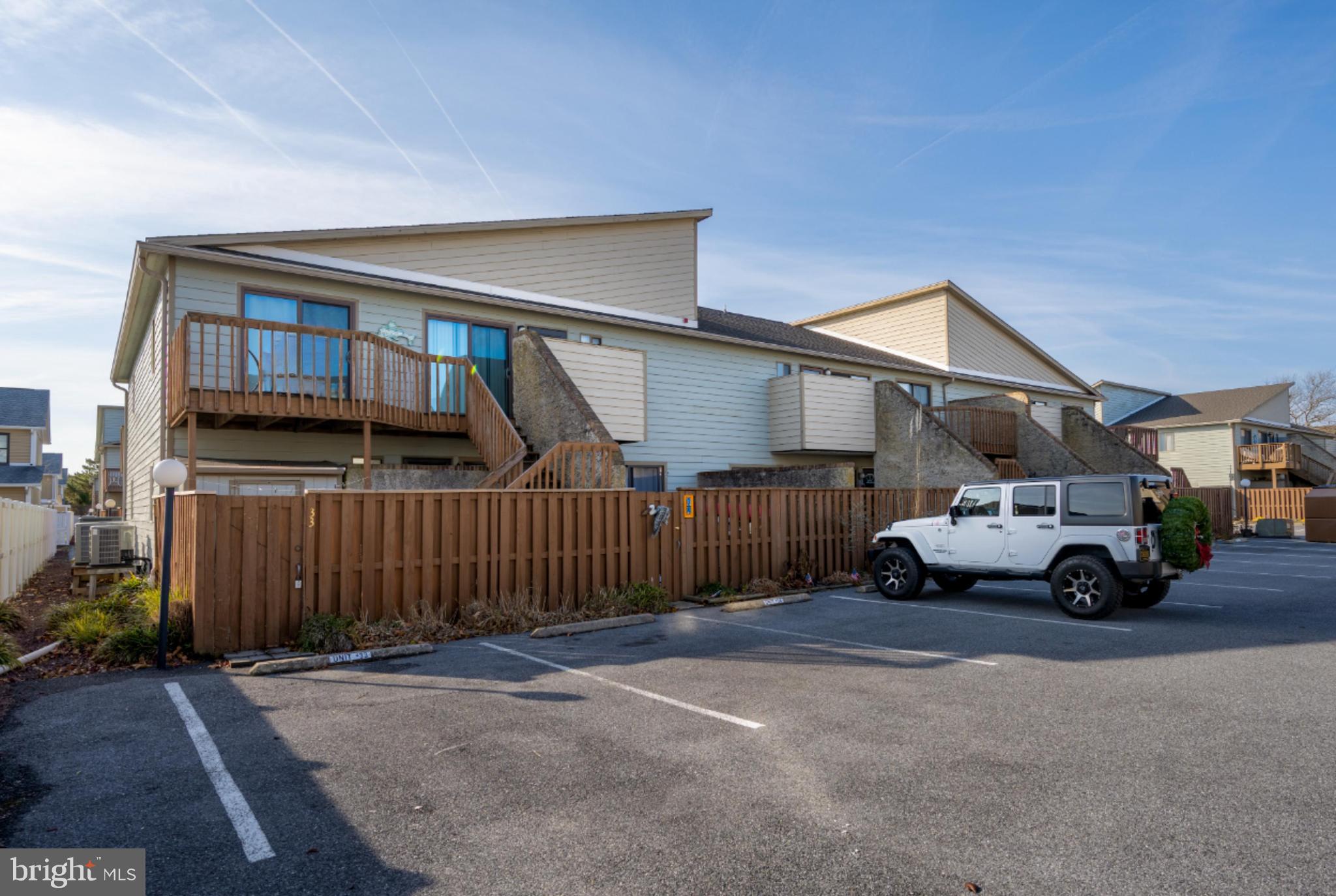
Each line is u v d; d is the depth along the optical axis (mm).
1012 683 6199
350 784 4176
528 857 3318
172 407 10703
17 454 32531
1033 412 23359
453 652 7648
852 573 13148
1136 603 10203
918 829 3523
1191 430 38438
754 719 5266
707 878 3107
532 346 13477
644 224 17547
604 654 7500
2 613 9383
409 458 13422
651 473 16828
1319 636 8039
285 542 7883
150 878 3168
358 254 13172
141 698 5980
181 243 11102
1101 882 3035
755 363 18984
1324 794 3869
